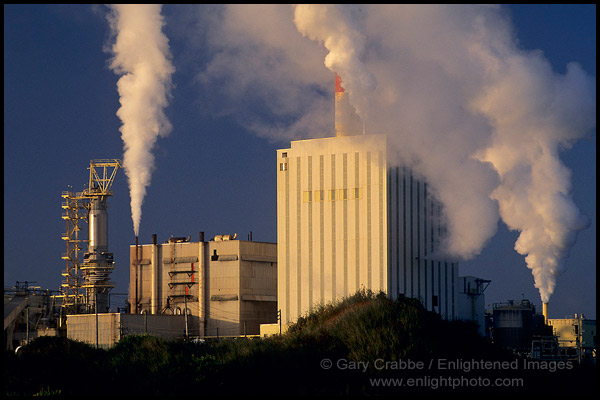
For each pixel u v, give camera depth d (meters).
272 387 141.00
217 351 181.12
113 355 188.50
